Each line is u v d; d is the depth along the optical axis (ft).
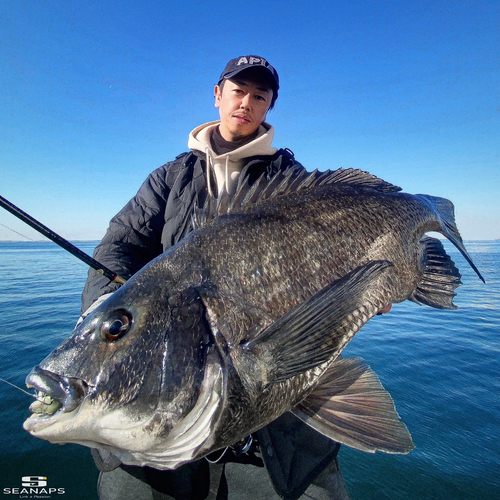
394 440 2.86
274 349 2.62
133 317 2.55
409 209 3.79
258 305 2.76
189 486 3.01
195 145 3.94
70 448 4.76
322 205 3.28
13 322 9.57
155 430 2.42
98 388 2.40
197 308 2.62
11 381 6.07
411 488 4.20
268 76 3.85
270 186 3.32
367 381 3.13
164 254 2.84
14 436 4.84
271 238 2.96
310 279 2.97
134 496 3.00
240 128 3.99
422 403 5.60
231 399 2.53
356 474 4.43
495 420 5.19
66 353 2.47
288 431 3.06
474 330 9.70
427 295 3.78
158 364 2.48
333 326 2.80
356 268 3.18
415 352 7.71
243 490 3.05
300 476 2.95
